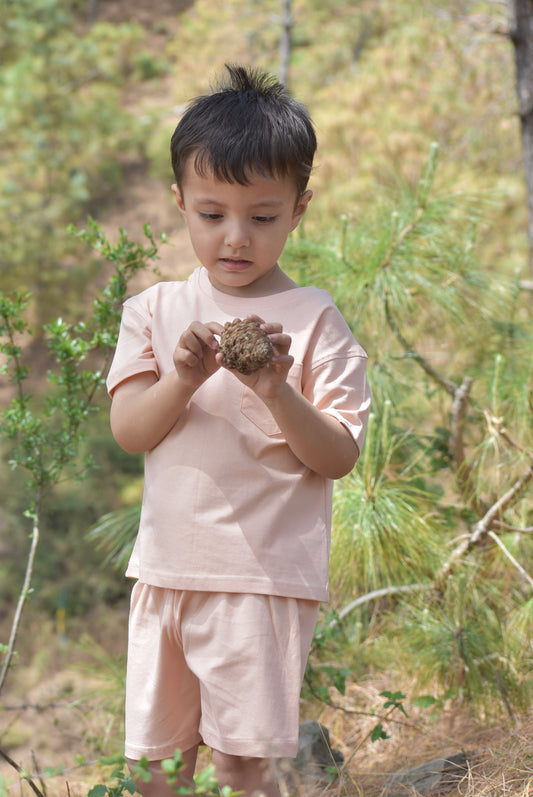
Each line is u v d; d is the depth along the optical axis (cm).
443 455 269
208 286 137
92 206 1184
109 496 772
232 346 114
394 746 213
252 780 128
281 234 125
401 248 253
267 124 121
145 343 137
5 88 1045
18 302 211
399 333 256
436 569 232
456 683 218
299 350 131
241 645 124
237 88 134
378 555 224
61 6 1177
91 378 216
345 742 220
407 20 1083
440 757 194
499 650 219
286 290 136
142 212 1193
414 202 261
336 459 126
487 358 283
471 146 672
